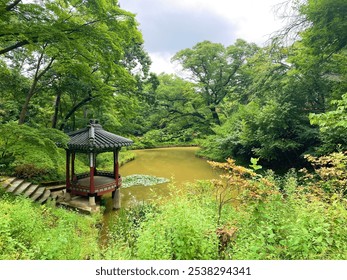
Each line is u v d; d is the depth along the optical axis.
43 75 11.23
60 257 3.50
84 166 13.30
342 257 2.80
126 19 8.12
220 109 28.36
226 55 28.00
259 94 15.23
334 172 4.90
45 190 9.31
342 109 5.33
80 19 8.16
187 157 22.00
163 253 2.87
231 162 4.14
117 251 3.23
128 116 13.95
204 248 2.92
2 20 6.39
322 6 8.74
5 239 3.43
